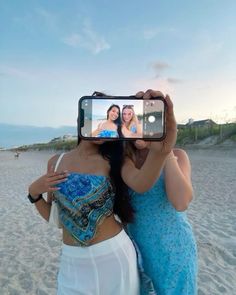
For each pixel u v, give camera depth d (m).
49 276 1.06
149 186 0.41
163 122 0.39
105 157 0.44
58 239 1.44
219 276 1.03
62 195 0.43
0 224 1.74
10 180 3.94
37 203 0.48
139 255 0.45
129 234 0.46
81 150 0.45
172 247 0.44
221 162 4.78
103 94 0.41
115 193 0.44
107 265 0.42
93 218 0.42
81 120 0.40
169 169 0.43
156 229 0.44
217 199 2.21
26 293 0.96
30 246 1.36
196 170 3.92
